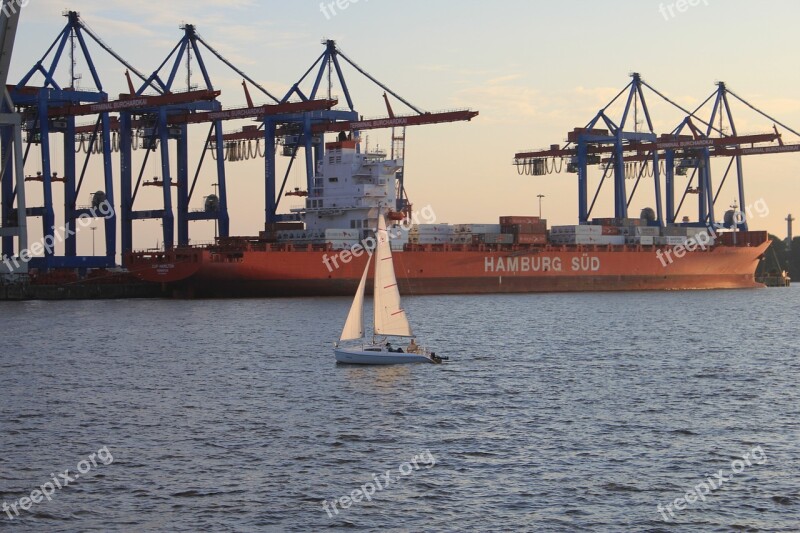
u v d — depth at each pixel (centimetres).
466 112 15538
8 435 5356
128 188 15775
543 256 17275
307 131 16250
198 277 14350
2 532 3919
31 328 10969
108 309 13425
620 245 18300
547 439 5259
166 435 5353
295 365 7900
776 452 5003
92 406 6169
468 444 5147
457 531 3925
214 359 8356
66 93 14912
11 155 14825
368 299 14688
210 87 15788
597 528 3953
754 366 8056
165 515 4084
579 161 19062
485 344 9538
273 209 16412
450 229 16975
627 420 5744
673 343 9806
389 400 6319
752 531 3925
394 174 15650
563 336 10362
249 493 4341
